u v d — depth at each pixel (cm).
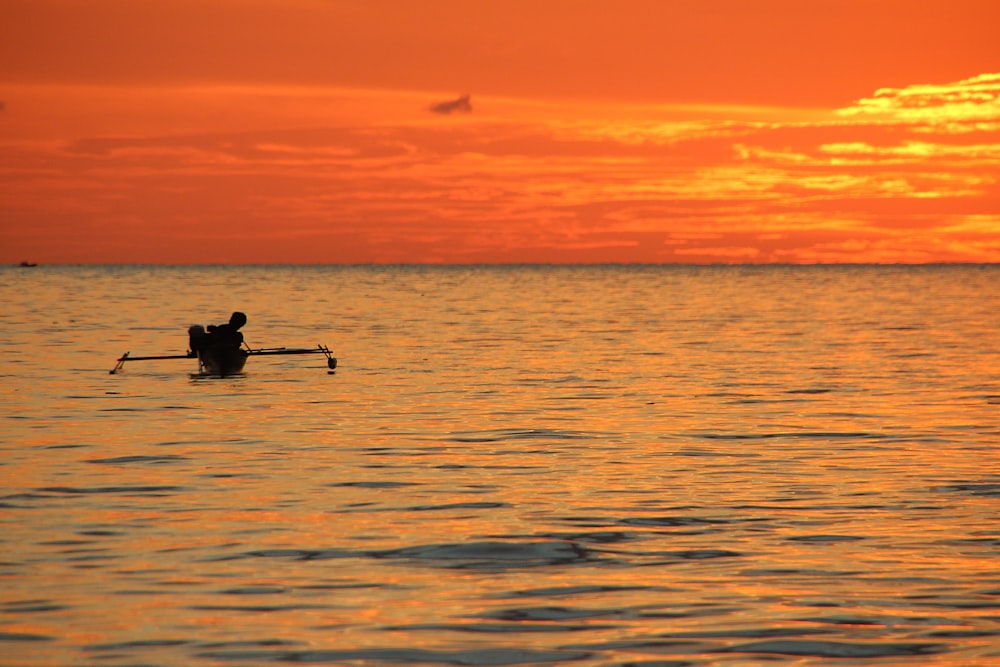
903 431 5722
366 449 5131
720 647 2461
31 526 3547
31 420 6066
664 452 5069
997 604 2753
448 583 2933
